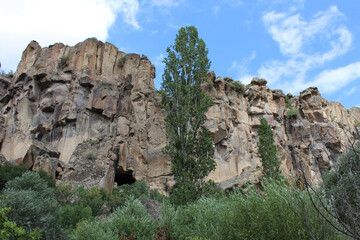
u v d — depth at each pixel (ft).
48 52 189.67
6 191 64.64
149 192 146.20
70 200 111.55
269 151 142.41
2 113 179.63
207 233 45.06
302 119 213.25
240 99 201.26
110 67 190.49
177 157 80.12
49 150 144.25
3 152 163.63
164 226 53.83
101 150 149.69
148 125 182.29
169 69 92.32
